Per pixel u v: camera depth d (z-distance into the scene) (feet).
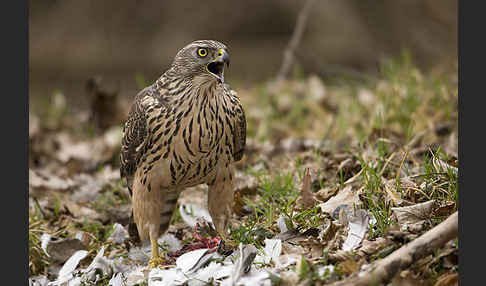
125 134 30.45
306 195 29.19
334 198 28.43
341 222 26.53
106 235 33.01
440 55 78.84
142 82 56.90
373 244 24.17
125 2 120.67
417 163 32.09
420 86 46.26
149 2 121.39
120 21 120.37
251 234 28.55
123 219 35.29
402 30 98.53
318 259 24.29
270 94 55.47
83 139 54.39
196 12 122.72
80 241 31.17
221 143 28.17
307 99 51.72
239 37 122.62
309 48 105.60
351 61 104.68
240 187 34.65
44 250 30.81
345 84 52.34
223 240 28.27
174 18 122.01
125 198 38.42
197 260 25.71
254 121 50.78
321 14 113.09
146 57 116.78
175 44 118.21
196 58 26.91
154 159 28.35
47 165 48.88
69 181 42.01
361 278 21.06
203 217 32.58
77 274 28.71
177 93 27.48
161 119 27.68
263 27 122.52
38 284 28.96
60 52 116.47
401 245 23.57
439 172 27.61
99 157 47.65
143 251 30.22
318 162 35.53
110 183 40.65
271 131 47.88
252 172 36.55
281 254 25.62
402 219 24.97
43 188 41.06
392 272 21.09
